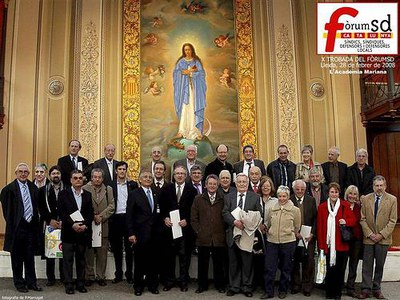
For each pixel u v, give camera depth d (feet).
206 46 30.55
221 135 29.58
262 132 29.89
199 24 30.76
